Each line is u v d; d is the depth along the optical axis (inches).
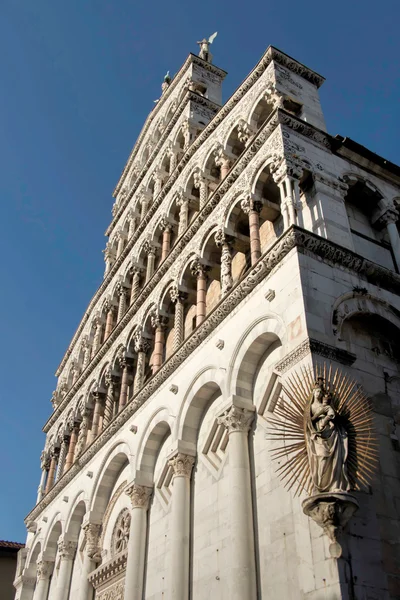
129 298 1478.8
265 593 629.9
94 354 1568.7
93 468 1226.0
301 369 623.8
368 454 572.7
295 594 590.2
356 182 935.0
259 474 707.4
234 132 1125.1
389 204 949.8
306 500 530.3
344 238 812.0
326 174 884.6
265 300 749.3
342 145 943.7
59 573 1248.8
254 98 1082.1
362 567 513.0
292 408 600.1
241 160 970.1
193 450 869.8
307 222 839.1
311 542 534.6
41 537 1480.1
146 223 1448.1
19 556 1594.5
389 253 911.7
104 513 1168.8
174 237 1323.8
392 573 531.8
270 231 951.0
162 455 988.6
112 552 1077.1
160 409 977.5
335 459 537.3
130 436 1076.5
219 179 1181.7
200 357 884.6
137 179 1737.2
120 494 1118.4
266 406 740.0
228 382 776.3
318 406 566.9
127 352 1279.5
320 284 701.9
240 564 642.8
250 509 686.5
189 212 1261.1
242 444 728.3
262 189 924.6
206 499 808.3
